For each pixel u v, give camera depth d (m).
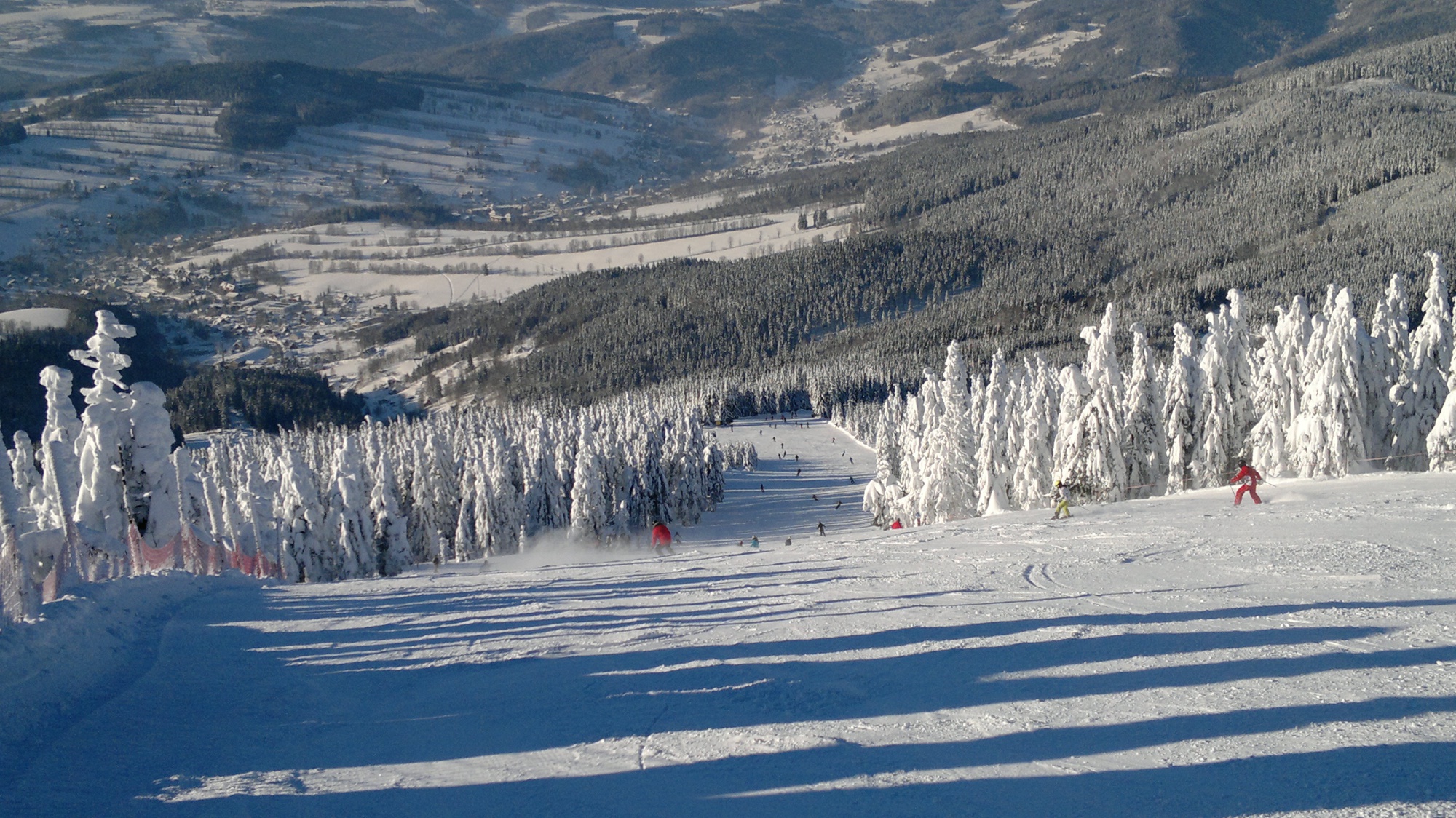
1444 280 32.69
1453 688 7.25
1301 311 34.59
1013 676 8.69
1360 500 21.47
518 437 81.25
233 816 6.43
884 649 10.18
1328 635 9.05
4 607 11.73
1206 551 15.81
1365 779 5.75
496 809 6.47
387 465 48.09
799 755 7.11
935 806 5.96
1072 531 21.58
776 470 125.50
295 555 40.22
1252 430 34.31
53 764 7.63
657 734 7.91
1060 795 5.97
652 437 84.44
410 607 16.30
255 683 10.50
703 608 14.27
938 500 43.62
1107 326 36.91
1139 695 7.78
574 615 14.39
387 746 8.09
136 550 21.27
